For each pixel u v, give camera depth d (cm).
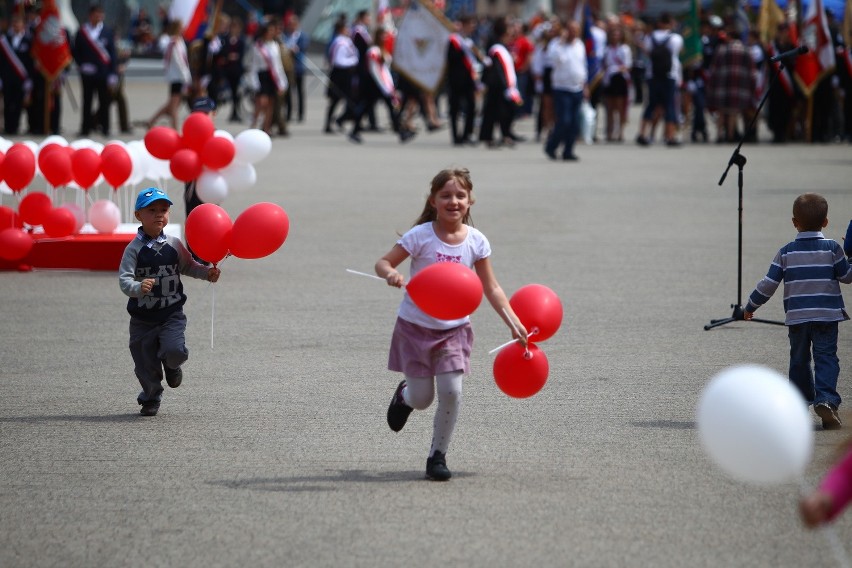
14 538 1344
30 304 2717
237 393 1981
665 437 1720
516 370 1558
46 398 1962
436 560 1264
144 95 10862
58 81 6712
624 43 7200
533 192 4681
